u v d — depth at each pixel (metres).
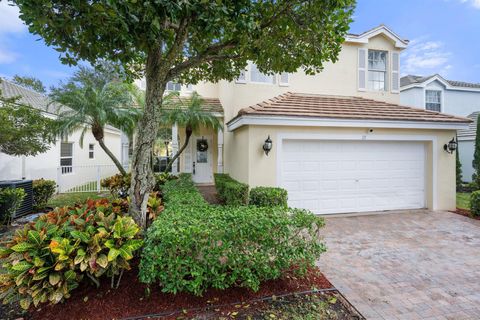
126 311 3.17
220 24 3.49
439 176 8.72
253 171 7.58
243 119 7.36
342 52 11.47
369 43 11.64
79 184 13.90
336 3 3.82
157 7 2.85
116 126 9.09
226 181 8.59
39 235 3.19
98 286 3.49
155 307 3.24
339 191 8.25
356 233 6.49
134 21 2.94
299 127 7.80
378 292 3.81
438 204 8.72
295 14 4.11
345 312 3.32
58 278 3.01
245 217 3.68
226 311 3.22
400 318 3.24
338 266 4.66
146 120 4.20
